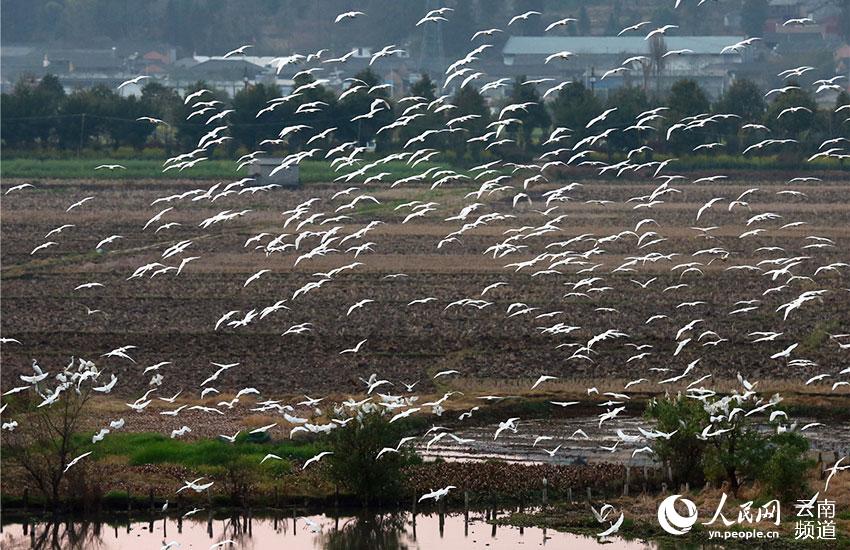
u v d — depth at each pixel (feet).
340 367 216.74
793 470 145.69
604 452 170.09
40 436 155.02
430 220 373.81
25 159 483.51
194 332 242.37
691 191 426.92
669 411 154.81
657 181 448.24
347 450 152.25
